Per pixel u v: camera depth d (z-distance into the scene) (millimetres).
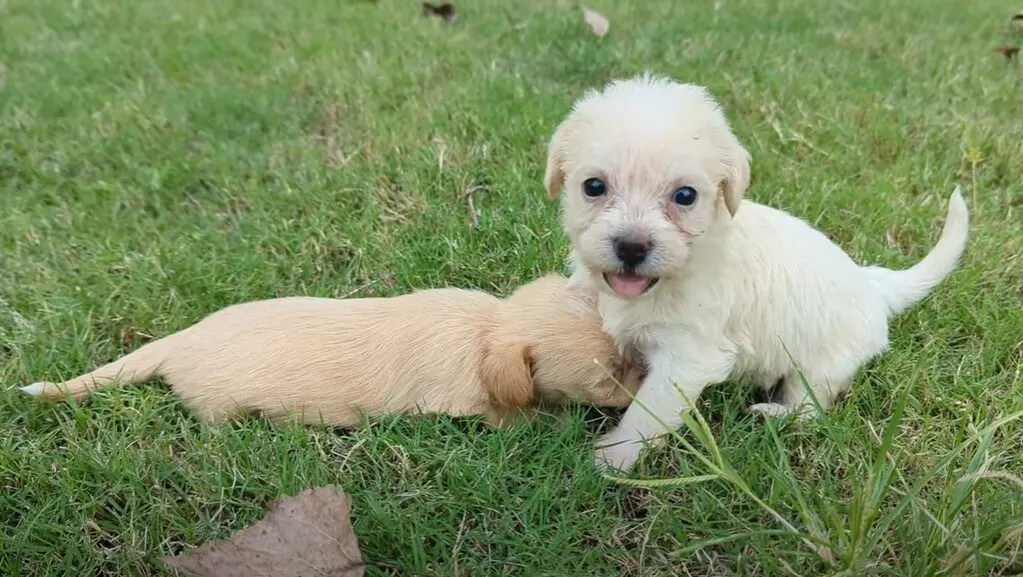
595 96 480
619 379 484
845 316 498
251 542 415
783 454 439
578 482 456
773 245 489
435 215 640
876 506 395
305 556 413
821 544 397
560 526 441
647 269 440
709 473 456
